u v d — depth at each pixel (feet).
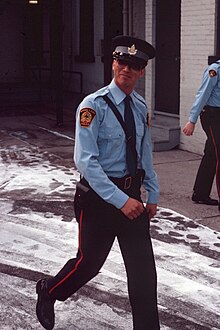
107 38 36.96
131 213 10.78
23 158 30.58
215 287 15.21
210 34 30.07
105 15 36.83
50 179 26.13
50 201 22.75
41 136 37.24
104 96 11.20
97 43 51.60
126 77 11.17
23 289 15.14
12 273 16.11
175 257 17.08
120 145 11.27
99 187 10.83
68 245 18.21
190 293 14.84
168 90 35.50
